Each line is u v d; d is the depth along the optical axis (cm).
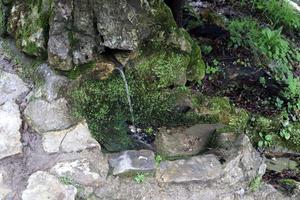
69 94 360
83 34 350
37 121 351
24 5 385
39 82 365
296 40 536
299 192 380
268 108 418
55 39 347
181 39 378
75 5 343
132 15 356
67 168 333
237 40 449
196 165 358
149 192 343
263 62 443
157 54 375
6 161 332
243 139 377
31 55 379
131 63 371
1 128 344
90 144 349
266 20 527
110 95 371
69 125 354
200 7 495
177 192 347
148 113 385
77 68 359
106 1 346
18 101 364
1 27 400
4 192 316
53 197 317
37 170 330
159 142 375
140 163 349
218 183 359
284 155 400
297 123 414
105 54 368
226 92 422
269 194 374
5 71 381
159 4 370
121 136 371
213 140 380
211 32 458
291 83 422
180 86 389
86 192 329
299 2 627
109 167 345
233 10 522
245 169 370
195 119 392
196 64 396
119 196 338
